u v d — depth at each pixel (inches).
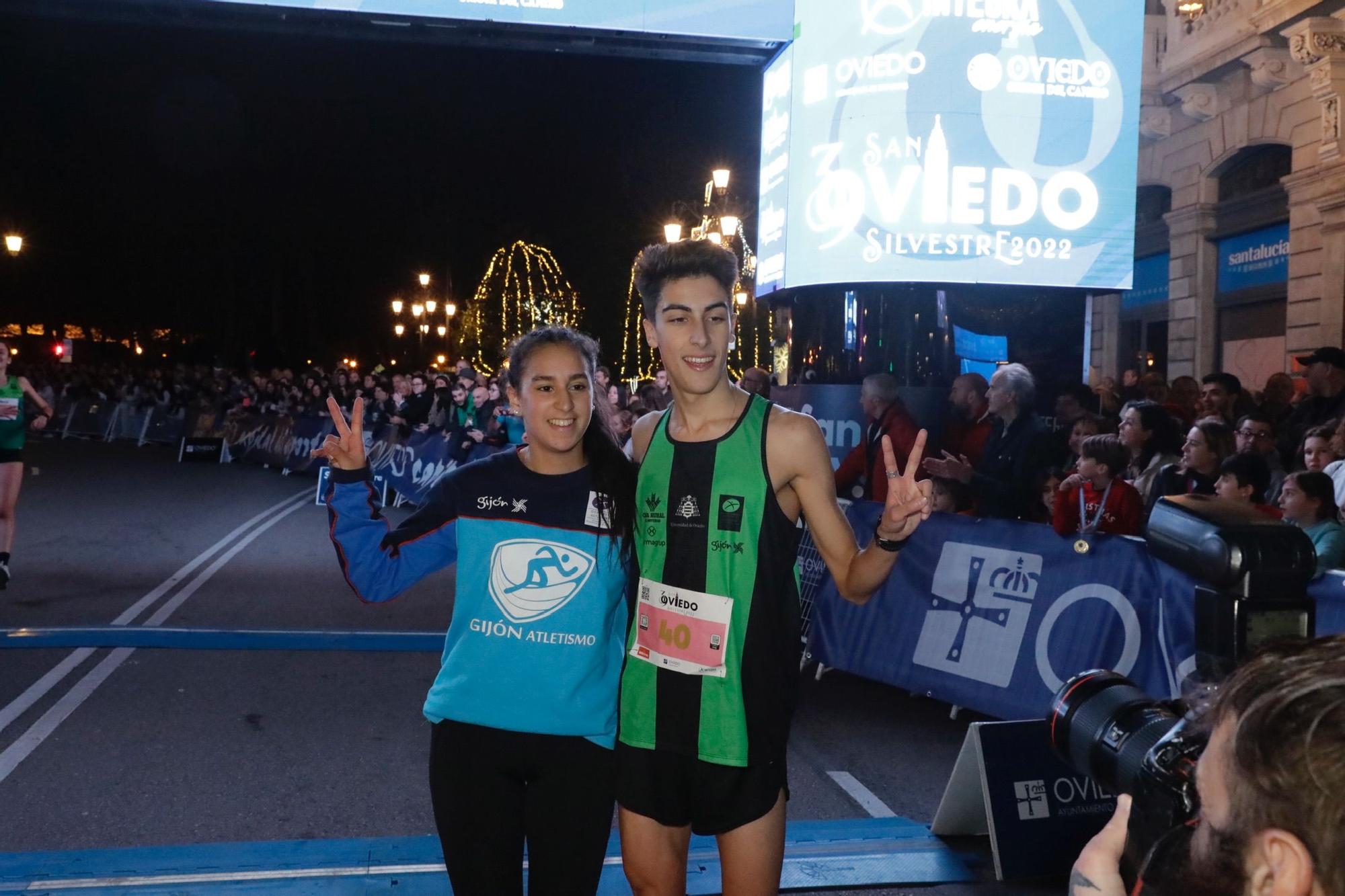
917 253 343.6
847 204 346.6
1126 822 50.0
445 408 606.5
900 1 338.0
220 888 133.5
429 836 153.8
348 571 97.7
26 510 511.2
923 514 88.1
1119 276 349.4
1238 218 596.4
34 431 1075.9
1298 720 34.5
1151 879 46.1
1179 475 222.7
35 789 169.6
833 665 240.7
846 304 376.8
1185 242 640.4
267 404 861.8
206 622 290.2
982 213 342.6
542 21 331.3
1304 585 70.4
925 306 363.3
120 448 937.5
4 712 208.4
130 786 171.9
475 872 94.3
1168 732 62.2
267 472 757.3
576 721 94.8
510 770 96.0
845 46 344.5
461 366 581.3
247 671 241.8
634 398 461.1
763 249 412.2
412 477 562.6
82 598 317.7
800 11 351.9
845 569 95.9
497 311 1299.2
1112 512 216.2
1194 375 634.2
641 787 96.2
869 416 287.0
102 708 212.1
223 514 521.7
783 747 96.0
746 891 95.3
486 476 99.1
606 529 97.0
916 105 339.0
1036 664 200.4
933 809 172.1
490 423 524.7
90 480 660.1
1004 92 340.2
